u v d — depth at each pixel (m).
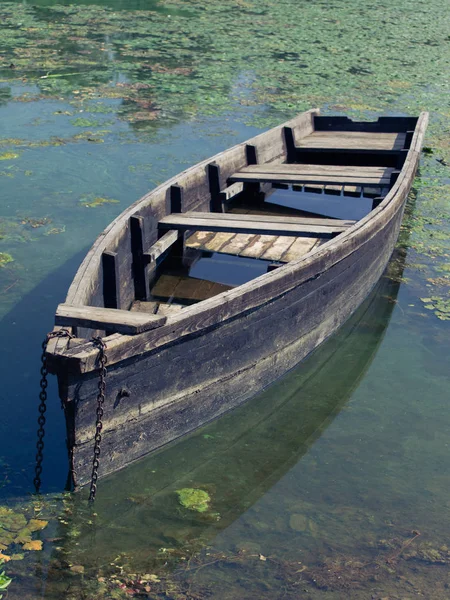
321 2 21.23
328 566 4.20
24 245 7.78
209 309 4.74
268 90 13.52
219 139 10.97
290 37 17.30
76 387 4.16
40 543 4.21
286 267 5.51
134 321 4.29
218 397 5.30
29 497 4.57
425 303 7.25
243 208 8.68
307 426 5.59
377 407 5.80
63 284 7.05
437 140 11.70
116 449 4.65
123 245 6.02
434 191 9.79
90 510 4.52
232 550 4.30
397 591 4.02
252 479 4.97
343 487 4.91
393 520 4.61
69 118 11.53
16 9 18.55
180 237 7.08
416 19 19.80
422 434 5.48
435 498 4.82
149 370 4.55
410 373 6.21
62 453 4.96
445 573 4.18
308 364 6.36
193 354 4.84
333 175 8.46
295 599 3.94
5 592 3.86
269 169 8.66
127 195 9.07
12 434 5.13
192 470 5.03
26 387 5.61
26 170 9.64
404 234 8.60
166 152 10.41
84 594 3.89
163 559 4.20
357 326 6.93
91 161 10.00
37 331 6.29
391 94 13.84
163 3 19.98
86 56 14.88
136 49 15.58
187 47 15.95
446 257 8.13
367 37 17.73
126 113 11.89
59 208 8.66
